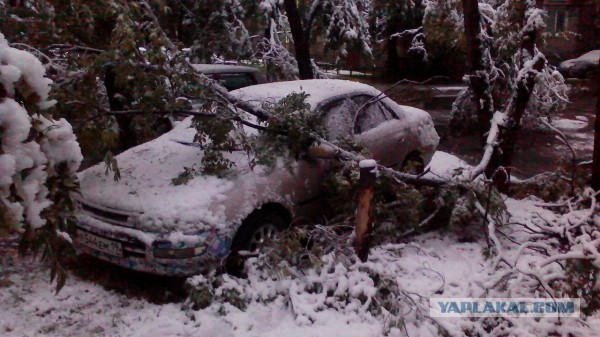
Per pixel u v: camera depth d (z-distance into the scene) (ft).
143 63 15.71
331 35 35.45
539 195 20.24
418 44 35.68
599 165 17.44
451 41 27.27
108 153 14.52
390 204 16.67
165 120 20.20
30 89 7.98
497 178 19.94
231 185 14.79
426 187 17.75
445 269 15.40
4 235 7.67
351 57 45.09
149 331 12.78
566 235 15.88
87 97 15.67
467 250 16.84
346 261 14.24
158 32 15.57
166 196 14.30
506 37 22.00
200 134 16.14
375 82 65.57
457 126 35.76
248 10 34.01
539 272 13.51
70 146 8.64
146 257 13.83
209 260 13.85
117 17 15.17
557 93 26.53
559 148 34.12
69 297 14.58
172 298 14.76
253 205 14.83
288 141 16.55
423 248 16.43
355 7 36.04
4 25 16.10
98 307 14.14
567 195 18.48
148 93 15.55
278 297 13.78
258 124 17.17
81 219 14.88
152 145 17.74
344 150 16.83
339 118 18.66
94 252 14.85
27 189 7.98
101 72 15.92
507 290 14.03
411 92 22.63
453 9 26.00
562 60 71.46
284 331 12.51
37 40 16.69
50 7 16.52
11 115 7.63
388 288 13.41
